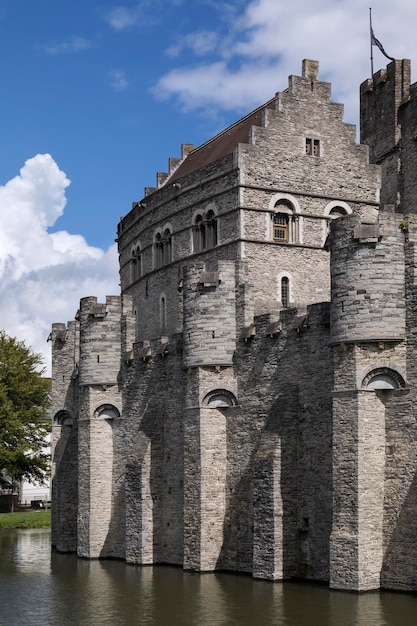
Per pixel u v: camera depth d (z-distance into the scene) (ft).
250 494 171.63
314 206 226.99
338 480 146.10
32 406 318.45
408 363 143.95
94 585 163.63
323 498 156.15
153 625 128.77
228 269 179.32
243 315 176.96
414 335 143.43
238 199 220.64
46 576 177.17
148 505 190.70
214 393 177.99
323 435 157.07
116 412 210.59
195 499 176.76
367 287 145.07
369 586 143.23
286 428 161.68
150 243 256.11
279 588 151.53
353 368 145.69
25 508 340.39
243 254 219.61
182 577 169.78
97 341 211.61
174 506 188.34
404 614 127.13
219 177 227.20
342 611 130.11
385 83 242.17
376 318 144.36
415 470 142.00
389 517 144.36
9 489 349.82
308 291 224.12
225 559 175.52
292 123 226.58
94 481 208.85
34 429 309.22
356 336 145.28
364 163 232.94
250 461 172.55
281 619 127.34
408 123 233.14
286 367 166.09
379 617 125.70
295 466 161.38
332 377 156.25
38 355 322.75
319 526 156.46
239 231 220.02
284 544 159.12
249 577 166.61
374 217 159.84
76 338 234.79
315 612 130.52
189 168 259.80
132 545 191.93
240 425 175.42
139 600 147.02
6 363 313.53
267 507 160.15
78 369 229.04
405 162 233.55
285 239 225.15
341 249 147.95
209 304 178.91
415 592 140.46
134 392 205.26
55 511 232.73
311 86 229.66
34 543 238.27
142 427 196.03
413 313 143.54
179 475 187.83
